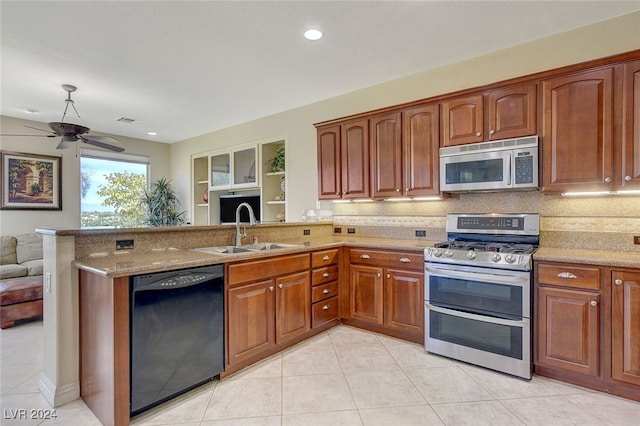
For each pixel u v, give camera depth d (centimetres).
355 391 224
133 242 244
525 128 261
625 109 224
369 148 349
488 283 251
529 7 238
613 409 201
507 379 239
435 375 245
